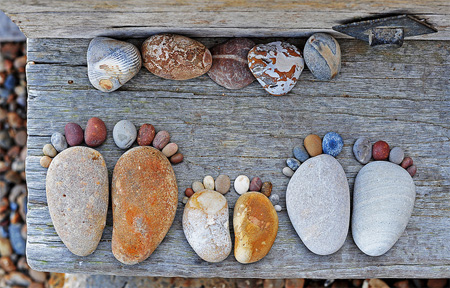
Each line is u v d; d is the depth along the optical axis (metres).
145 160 0.62
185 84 0.65
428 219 0.66
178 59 0.62
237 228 0.63
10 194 0.86
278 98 0.65
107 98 0.64
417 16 0.58
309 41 0.63
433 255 0.65
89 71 0.62
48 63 0.64
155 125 0.65
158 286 0.75
